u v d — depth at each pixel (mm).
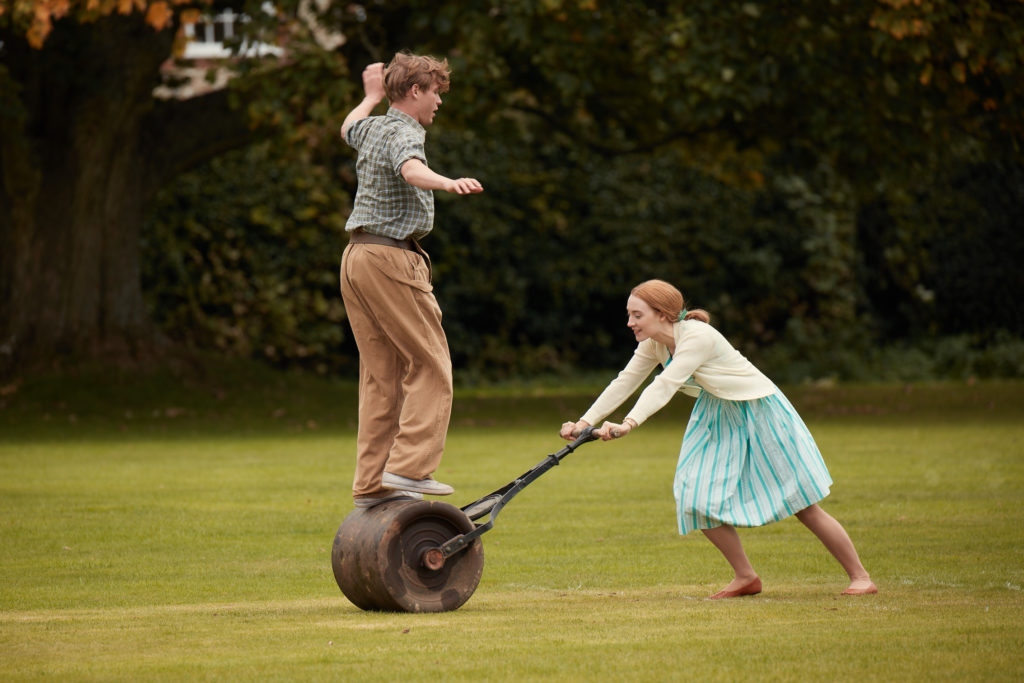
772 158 57719
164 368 49375
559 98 52562
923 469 29391
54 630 13133
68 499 25625
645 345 16484
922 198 68562
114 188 48469
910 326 71375
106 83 46094
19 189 47781
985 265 68875
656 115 52438
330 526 22094
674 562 18312
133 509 24156
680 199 67938
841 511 22844
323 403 51094
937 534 20234
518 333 67500
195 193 58562
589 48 44094
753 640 12078
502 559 18625
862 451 33531
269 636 12703
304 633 12875
